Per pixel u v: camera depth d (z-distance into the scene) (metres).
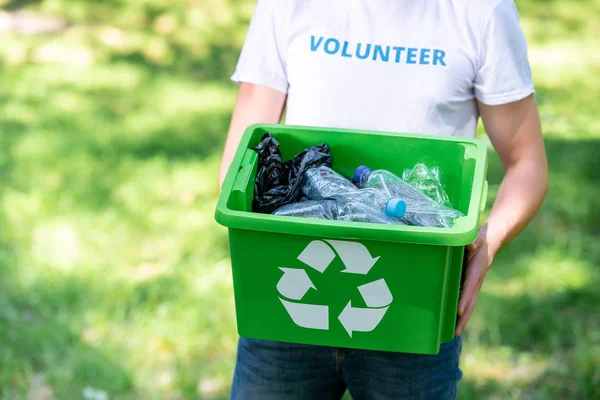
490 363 3.19
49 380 3.09
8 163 4.71
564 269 3.76
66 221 4.11
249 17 7.83
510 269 3.77
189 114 5.61
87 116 5.45
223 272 3.70
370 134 1.76
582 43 7.71
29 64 6.34
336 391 1.94
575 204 4.43
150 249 3.90
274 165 1.73
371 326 1.60
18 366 3.13
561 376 3.11
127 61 6.58
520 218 1.80
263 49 1.88
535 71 6.88
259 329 1.64
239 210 1.61
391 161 1.79
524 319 3.43
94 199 4.34
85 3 7.71
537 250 3.93
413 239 1.45
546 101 6.17
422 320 1.57
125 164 4.76
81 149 4.93
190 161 4.86
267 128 1.80
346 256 1.52
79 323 3.36
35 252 3.82
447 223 1.59
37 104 5.61
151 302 3.49
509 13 1.77
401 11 1.78
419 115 1.79
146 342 3.27
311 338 1.63
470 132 1.87
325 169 1.71
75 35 7.00
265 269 1.56
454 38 1.77
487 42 1.76
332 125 1.83
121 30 7.22
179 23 7.51
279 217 1.49
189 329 3.32
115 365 3.15
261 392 1.88
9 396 3.02
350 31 1.81
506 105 1.80
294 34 1.84
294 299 1.59
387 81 1.79
